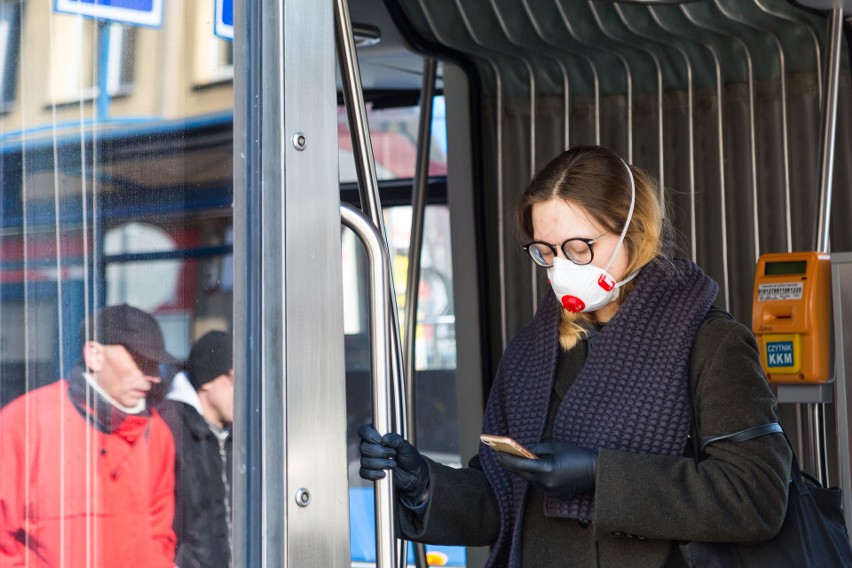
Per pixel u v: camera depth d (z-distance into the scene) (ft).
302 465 4.97
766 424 6.87
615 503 6.69
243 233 4.91
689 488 6.71
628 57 15.65
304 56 5.13
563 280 7.20
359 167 8.21
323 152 5.18
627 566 7.01
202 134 4.93
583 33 14.82
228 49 4.97
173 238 4.88
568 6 14.38
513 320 16.46
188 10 4.93
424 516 7.41
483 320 16.48
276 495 4.86
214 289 4.90
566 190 7.21
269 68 5.00
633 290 7.38
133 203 4.84
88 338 4.78
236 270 4.91
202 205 4.91
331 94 5.23
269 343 4.89
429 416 20.76
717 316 7.22
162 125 4.89
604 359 7.25
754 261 15.65
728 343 7.01
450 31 15.15
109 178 4.81
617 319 7.31
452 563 19.88
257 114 4.97
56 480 4.74
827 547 7.21
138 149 4.85
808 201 15.37
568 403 7.29
